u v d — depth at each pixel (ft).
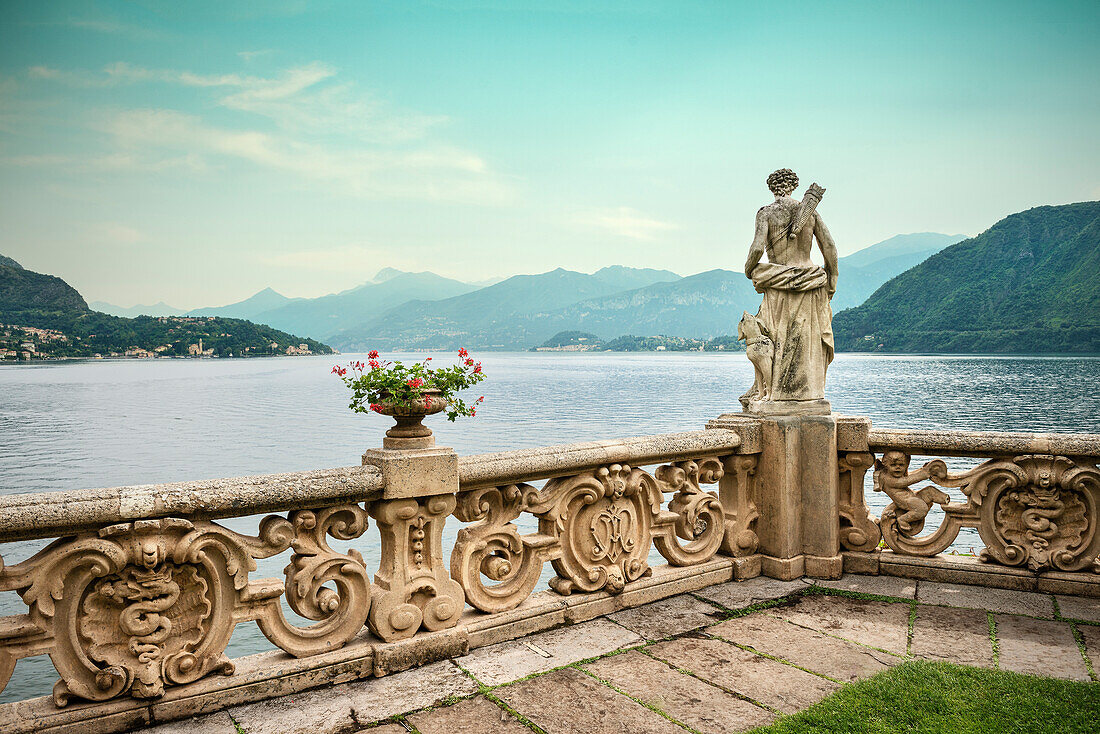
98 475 151.43
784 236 18.08
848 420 18.02
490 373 655.35
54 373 613.52
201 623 10.87
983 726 9.86
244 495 10.89
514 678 12.02
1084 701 10.50
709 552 17.48
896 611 15.24
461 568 13.42
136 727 10.24
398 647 12.31
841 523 18.39
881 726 9.93
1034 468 16.38
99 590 10.05
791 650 13.19
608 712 10.79
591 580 15.07
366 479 12.08
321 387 437.99
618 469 15.26
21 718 9.71
